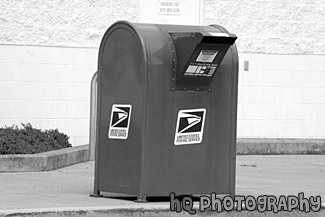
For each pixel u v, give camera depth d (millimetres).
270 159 18500
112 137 11305
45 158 15016
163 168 10922
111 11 19750
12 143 15516
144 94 10766
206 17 20281
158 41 10852
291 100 20750
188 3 20203
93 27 19656
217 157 11219
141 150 10828
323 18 20766
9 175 14305
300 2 20734
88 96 19625
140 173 10859
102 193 12094
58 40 19453
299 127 20812
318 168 16672
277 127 20688
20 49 19266
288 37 20688
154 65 10781
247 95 20547
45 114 19422
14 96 19250
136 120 10914
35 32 19344
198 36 10477
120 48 11094
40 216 10055
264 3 20562
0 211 9984
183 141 11008
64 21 19484
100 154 11516
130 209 10461
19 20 19250
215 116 11188
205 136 11141
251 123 20578
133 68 10938
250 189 12953
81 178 14086
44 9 19359
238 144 19484
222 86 11219
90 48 19625
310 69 20812
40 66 19375
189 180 11047
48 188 12664
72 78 19531
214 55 10766
